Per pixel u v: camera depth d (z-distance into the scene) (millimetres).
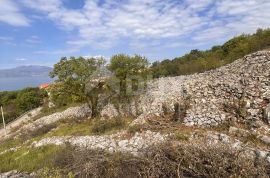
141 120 14297
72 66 21719
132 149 10117
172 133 11328
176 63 39125
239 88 13930
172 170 7156
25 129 26328
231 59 26469
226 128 11188
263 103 12016
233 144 8664
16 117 42750
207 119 12125
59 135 16953
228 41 34656
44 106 40688
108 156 8664
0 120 41500
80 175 8016
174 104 14820
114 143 11547
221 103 13492
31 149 14570
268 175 6629
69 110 27234
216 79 16812
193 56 43219
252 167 6641
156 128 12508
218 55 32625
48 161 10828
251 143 9219
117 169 7668
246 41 27562
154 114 14914
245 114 11664
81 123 20578
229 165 6809
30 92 47562
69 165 8977
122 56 22172
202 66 29266
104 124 16016
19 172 11031
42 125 24516
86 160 8695
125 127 14578
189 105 14219
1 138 27312
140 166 7676
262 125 10398
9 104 54156
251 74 15336
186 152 7418
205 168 6977
